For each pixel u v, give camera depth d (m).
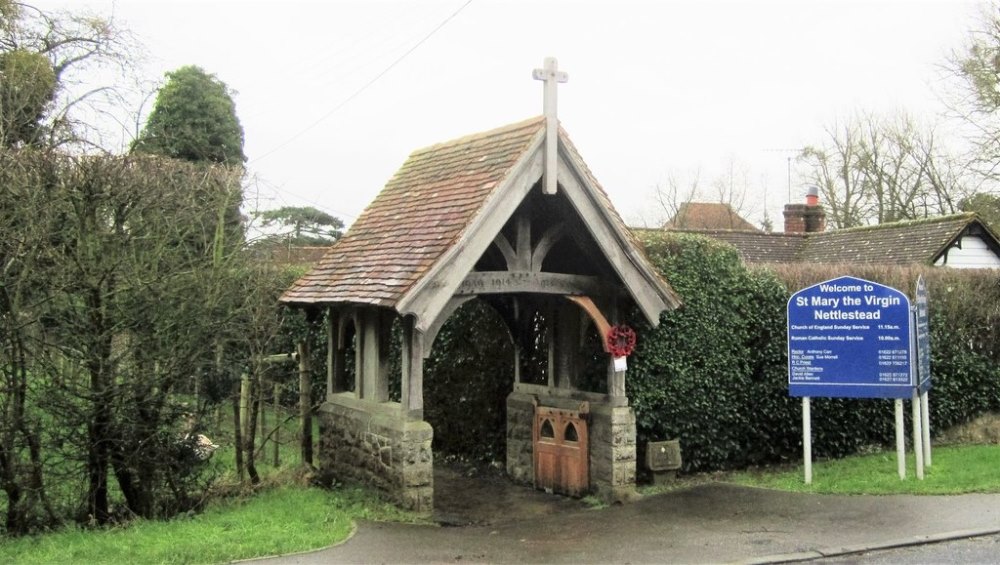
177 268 7.84
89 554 6.41
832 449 11.02
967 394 12.05
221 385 8.59
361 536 7.30
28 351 7.37
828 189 36.50
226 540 6.86
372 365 9.27
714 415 10.18
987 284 12.46
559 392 10.24
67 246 7.37
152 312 7.67
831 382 9.20
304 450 10.43
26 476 7.52
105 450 7.80
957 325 12.07
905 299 9.04
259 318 9.51
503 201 8.25
